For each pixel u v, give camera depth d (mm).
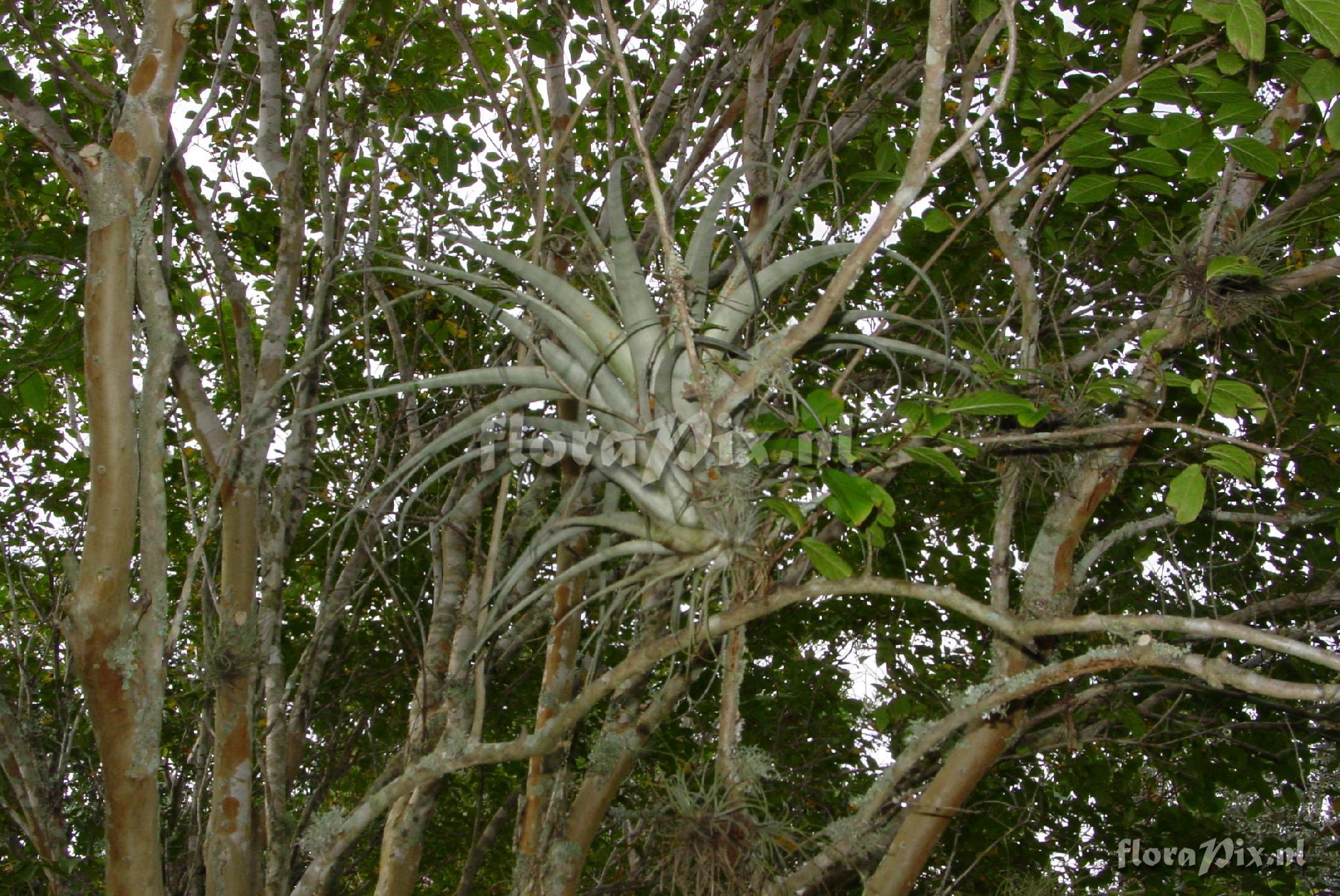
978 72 3516
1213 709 5328
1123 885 5668
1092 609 5629
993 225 3447
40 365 4926
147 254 2600
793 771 5105
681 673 3568
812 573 3916
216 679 3246
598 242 2652
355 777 6812
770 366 2270
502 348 5336
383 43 5070
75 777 5461
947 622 6578
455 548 4121
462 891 4996
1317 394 5328
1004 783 6141
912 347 2723
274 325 3766
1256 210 3896
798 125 4168
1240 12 2236
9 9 3475
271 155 4277
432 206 4805
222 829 3139
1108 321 4820
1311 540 5840
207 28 5867
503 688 6758
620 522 2555
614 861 4672
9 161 5586
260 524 3756
